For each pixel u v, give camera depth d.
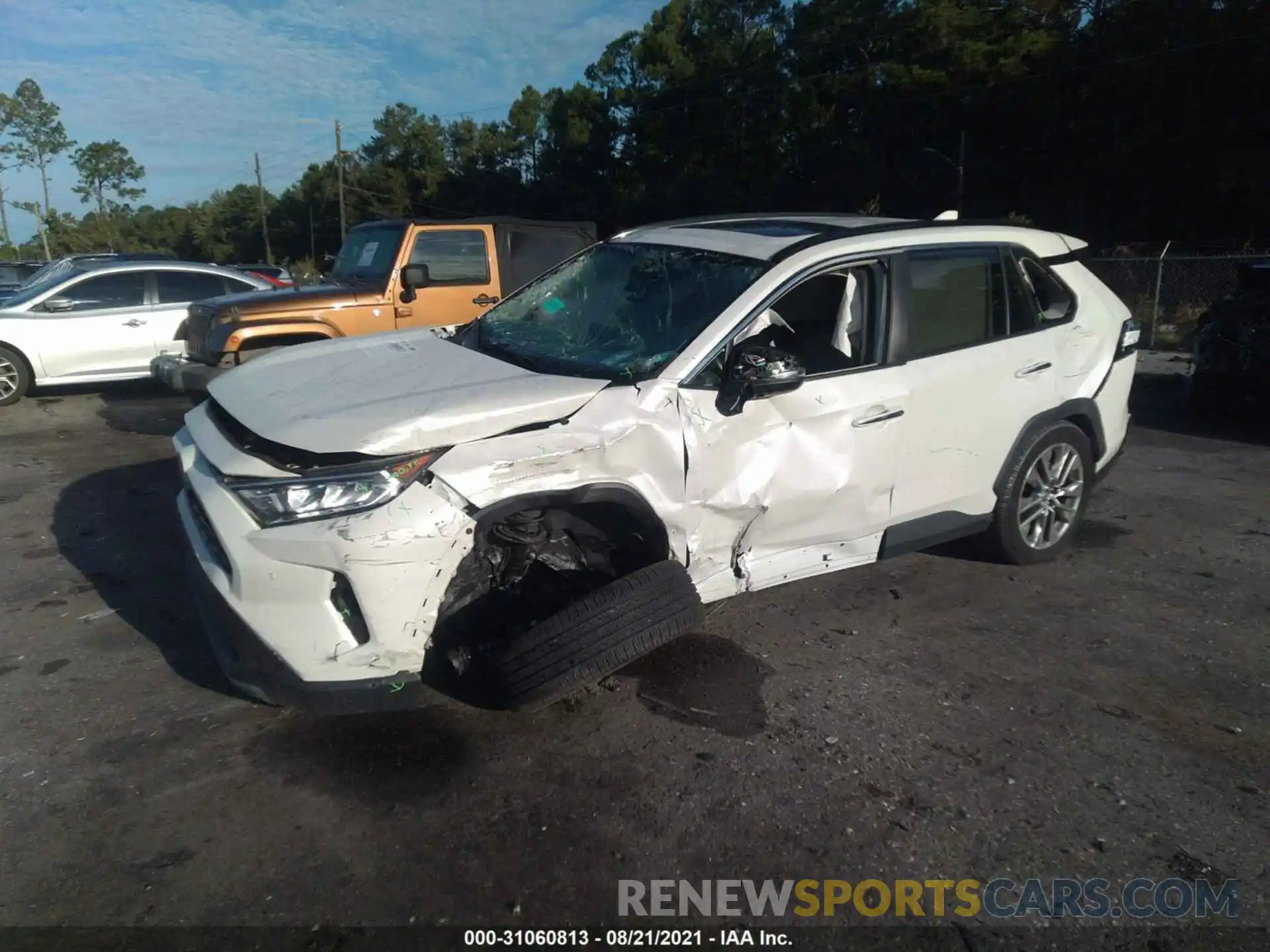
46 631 4.52
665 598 3.53
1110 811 3.28
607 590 3.50
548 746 3.58
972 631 4.63
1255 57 27.06
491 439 3.41
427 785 3.33
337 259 10.01
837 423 4.16
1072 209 33.94
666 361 3.86
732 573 4.07
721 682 4.07
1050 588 5.18
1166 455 8.30
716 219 5.12
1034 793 3.37
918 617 4.77
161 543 5.74
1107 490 7.16
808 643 4.46
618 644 3.44
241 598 3.29
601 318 4.36
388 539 3.19
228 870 2.91
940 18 35.94
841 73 40.03
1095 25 32.25
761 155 43.59
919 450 4.49
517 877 2.91
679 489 3.76
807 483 4.09
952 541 5.47
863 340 4.39
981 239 4.95
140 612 4.73
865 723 3.78
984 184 35.62
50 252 75.38
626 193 48.84
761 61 43.44
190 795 3.26
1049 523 5.42
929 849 3.07
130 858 2.96
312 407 3.51
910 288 4.52
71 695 3.91
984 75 34.03
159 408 10.30
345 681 3.25
